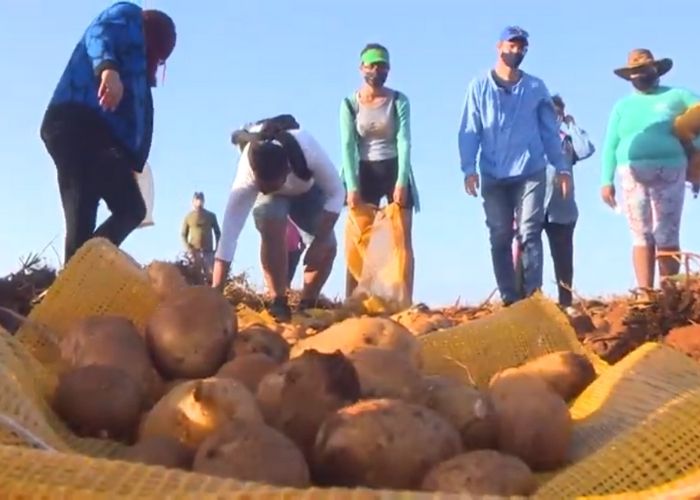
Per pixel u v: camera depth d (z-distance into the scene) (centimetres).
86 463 174
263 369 268
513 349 375
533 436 246
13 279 592
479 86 883
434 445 210
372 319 308
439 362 358
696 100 916
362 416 212
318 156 827
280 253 827
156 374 293
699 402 217
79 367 271
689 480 180
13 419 202
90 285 364
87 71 662
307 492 163
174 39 732
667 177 909
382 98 875
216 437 206
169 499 164
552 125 884
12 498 170
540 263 880
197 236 1553
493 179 883
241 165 803
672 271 909
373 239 852
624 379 287
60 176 666
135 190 689
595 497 180
